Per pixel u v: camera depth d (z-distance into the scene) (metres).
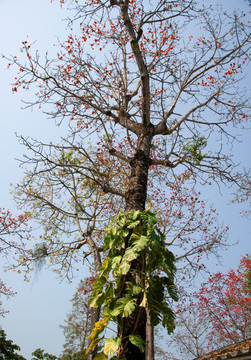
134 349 3.73
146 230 4.38
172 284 4.22
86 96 6.98
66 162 7.13
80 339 20.11
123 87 7.16
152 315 4.17
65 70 7.38
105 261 4.36
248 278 16.36
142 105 6.52
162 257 4.21
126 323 3.91
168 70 7.24
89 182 8.86
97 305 4.13
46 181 7.95
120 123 7.07
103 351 3.65
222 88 7.68
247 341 7.89
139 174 5.72
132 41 6.75
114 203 10.11
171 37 7.89
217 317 15.83
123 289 4.11
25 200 8.83
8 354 12.96
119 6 7.22
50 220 9.05
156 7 7.37
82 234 8.55
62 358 19.31
